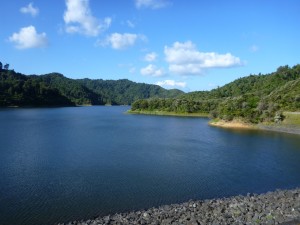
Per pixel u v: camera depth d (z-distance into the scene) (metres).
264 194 49.22
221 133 134.62
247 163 76.31
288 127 145.75
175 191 53.50
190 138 117.50
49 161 73.25
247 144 105.06
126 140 109.38
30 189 52.94
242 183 59.44
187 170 67.88
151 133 131.12
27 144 96.56
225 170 68.88
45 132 128.12
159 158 79.19
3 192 51.34
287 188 56.75
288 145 103.75
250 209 40.84
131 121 195.50
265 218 37.62
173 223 36.84
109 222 37.88
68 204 46.72
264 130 147.75
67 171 64.56
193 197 50.72
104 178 60.12
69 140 106.88
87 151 86.62
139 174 63.53
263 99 192.25
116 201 48.19
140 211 42.41
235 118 166.88
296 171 69.31
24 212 43.69
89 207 45.78
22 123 166.00
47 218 41.94
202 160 78.25
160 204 47.28
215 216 38.94
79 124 168.00
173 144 102.06
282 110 166.12
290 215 38.47
